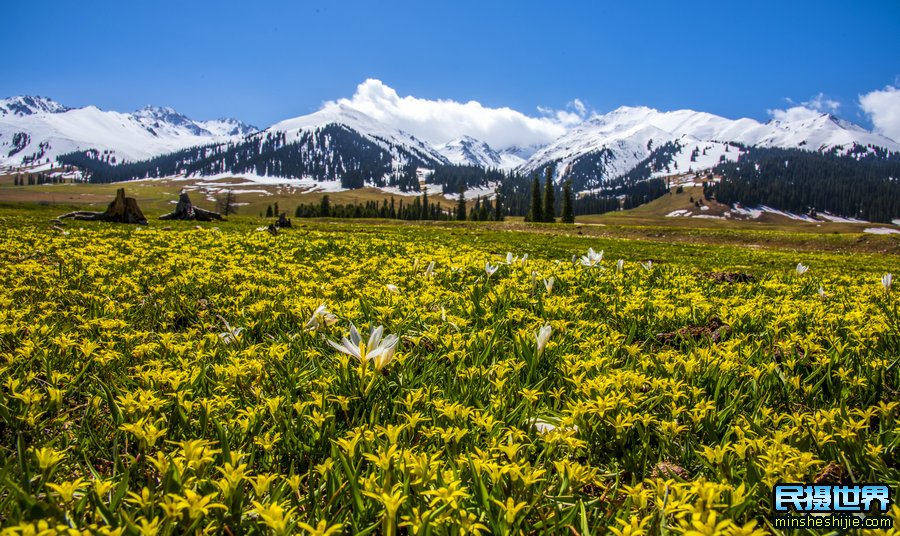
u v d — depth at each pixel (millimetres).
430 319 5312
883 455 2652
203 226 33844
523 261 9703
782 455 2215
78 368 3648
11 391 2967
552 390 3363
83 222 29922
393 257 14477
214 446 2588
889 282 7008
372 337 3004
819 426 2586
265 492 2162
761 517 2119
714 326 5457
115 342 4191
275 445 2604
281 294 7227
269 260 12516
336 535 1934
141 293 7285
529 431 2805
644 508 1949
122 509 2035
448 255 15477
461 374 3492
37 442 2639
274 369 3658
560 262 10492
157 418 2709
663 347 4539
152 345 4109
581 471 2098
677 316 5758
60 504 2113
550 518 1987
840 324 5242
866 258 30875
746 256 28359
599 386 2975
